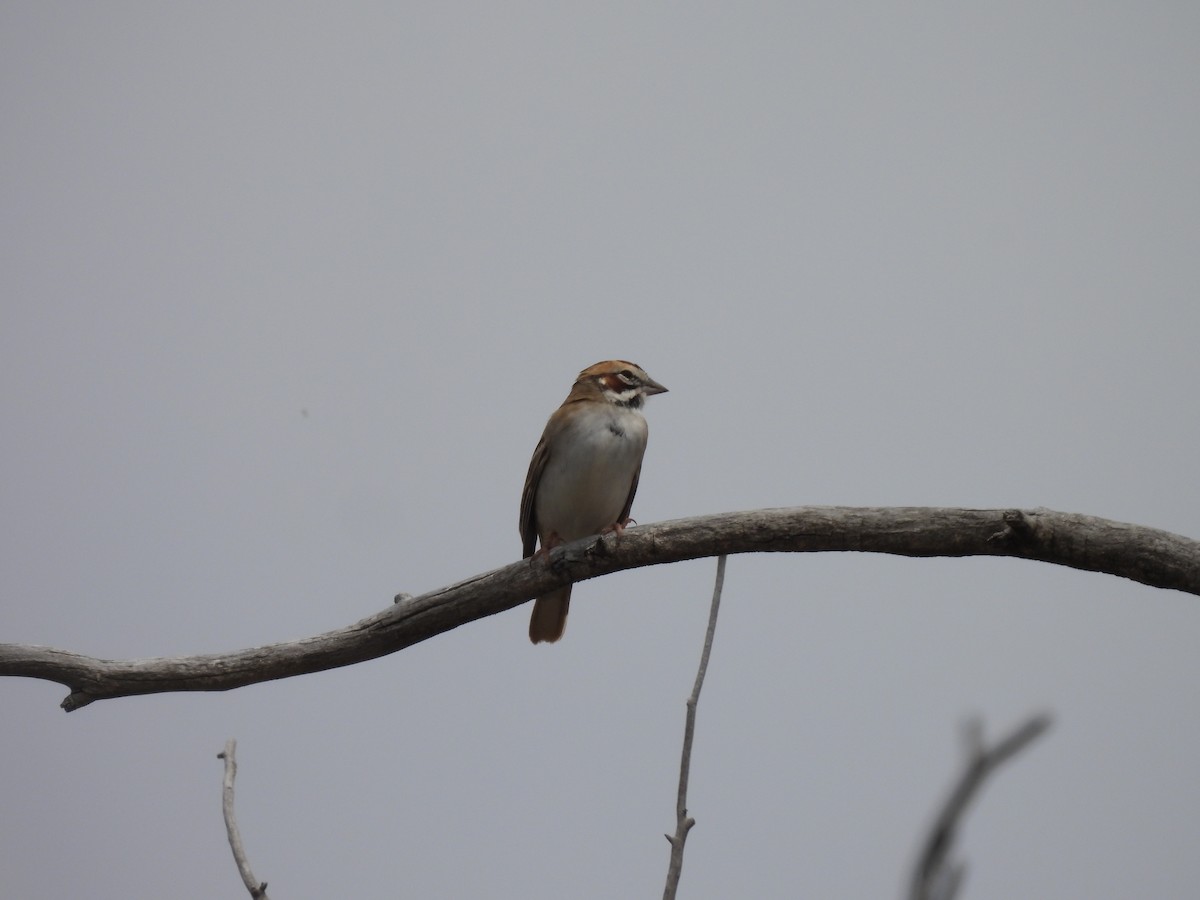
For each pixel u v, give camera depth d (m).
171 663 11.12
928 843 5.56
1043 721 5.57
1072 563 9.90
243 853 7.81
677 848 7.95
